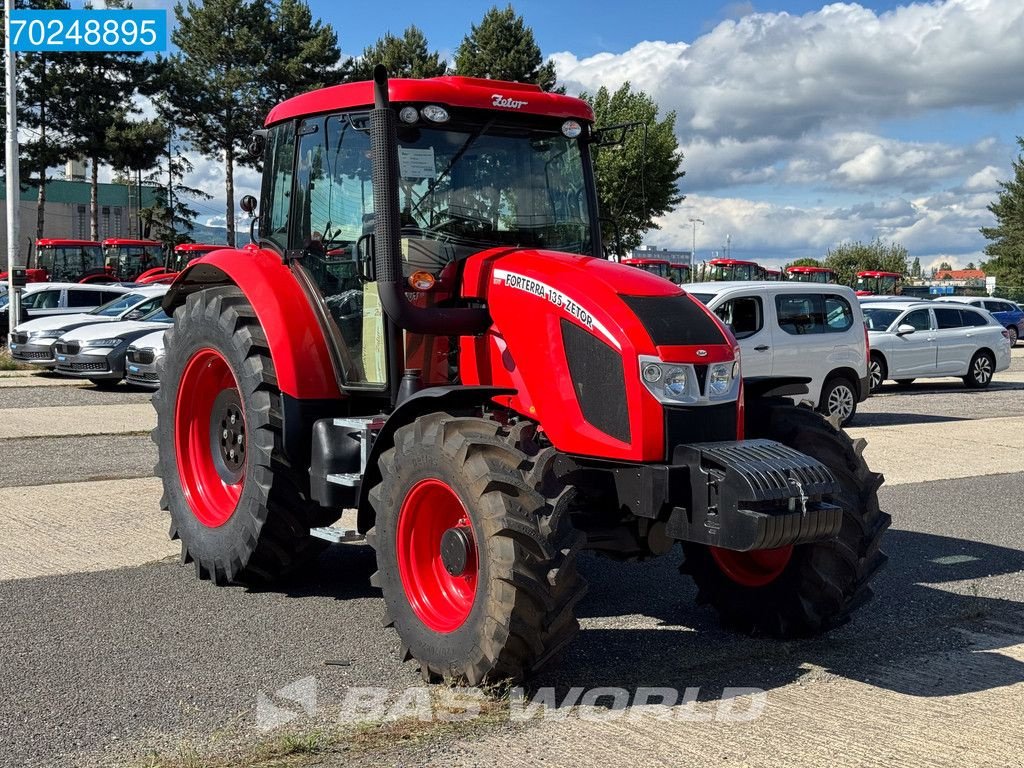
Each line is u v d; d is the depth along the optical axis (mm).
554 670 4750
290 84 54969
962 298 33094
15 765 3635
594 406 4594
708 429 4578
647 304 4652
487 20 50594
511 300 4906
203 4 54906
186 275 6875
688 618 5676
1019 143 65000
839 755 3828
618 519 4766
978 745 3949
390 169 4848
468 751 3785
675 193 45750
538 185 5641
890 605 5969
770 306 13148
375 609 5664
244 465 6066
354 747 3807
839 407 13805
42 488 8836
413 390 5055
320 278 5820
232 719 4070
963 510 8758
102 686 4426
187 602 5750
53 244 39688
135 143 52062
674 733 4012
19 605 5621
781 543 4207
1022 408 16656
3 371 20359
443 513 4605
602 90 41062
